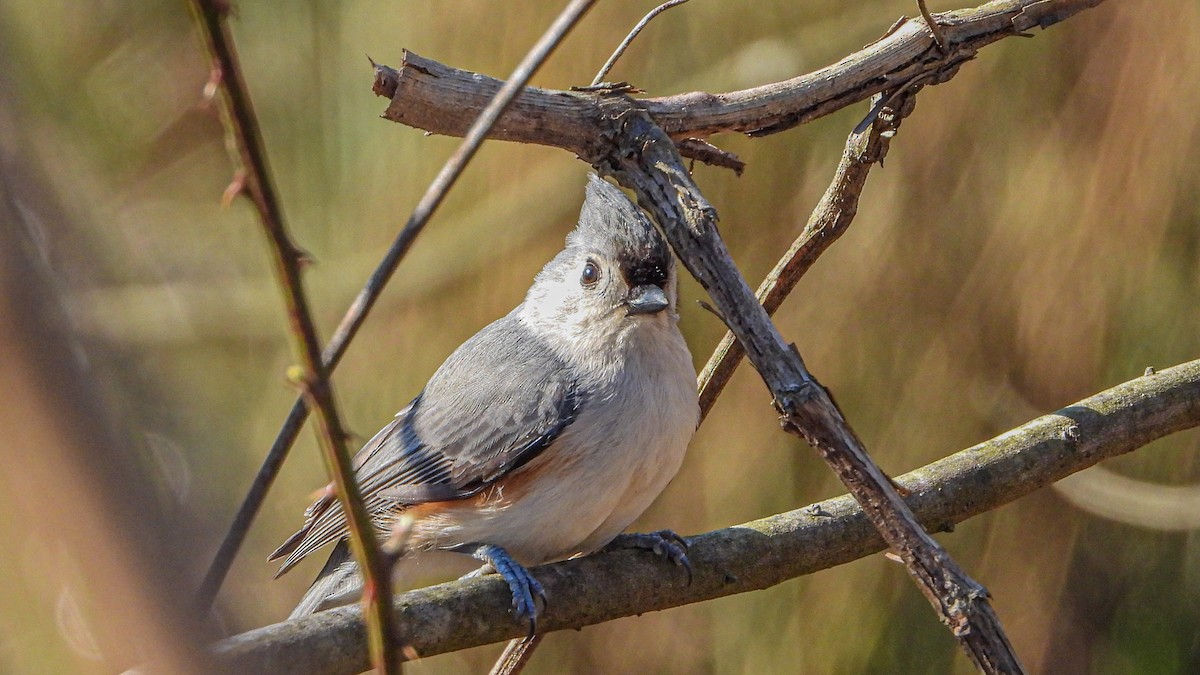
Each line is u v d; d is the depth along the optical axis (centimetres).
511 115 494
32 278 231
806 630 809
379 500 693
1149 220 802
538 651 849
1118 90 796
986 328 810
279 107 916
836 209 589
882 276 809
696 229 465
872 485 421
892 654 808
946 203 812
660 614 835
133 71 927
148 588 236
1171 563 893
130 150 912
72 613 267
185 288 898
